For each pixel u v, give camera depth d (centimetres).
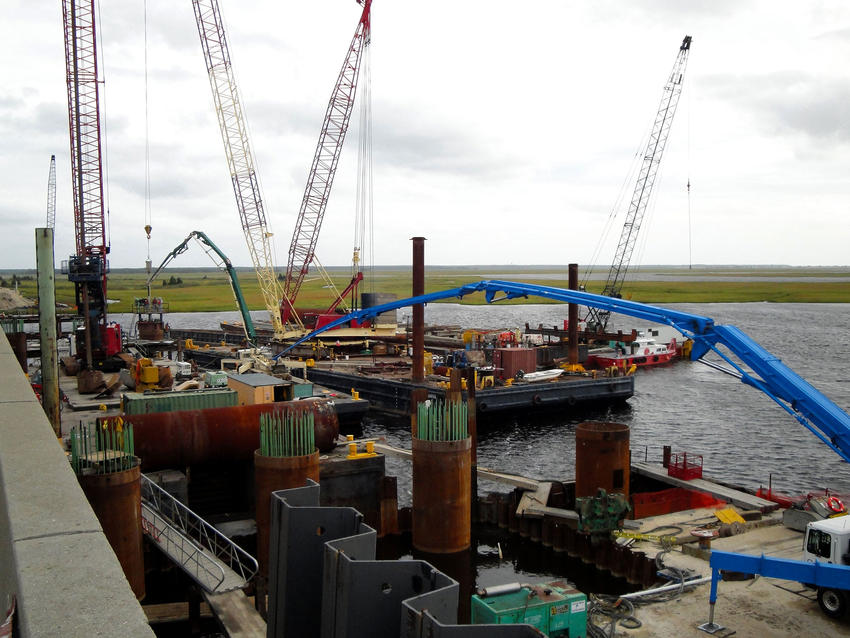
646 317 3612
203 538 3581
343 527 831
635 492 4306
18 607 393
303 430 3284
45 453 669
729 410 8169
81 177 7962
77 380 6250
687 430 7106
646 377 10762
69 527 484
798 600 2555
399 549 3803
